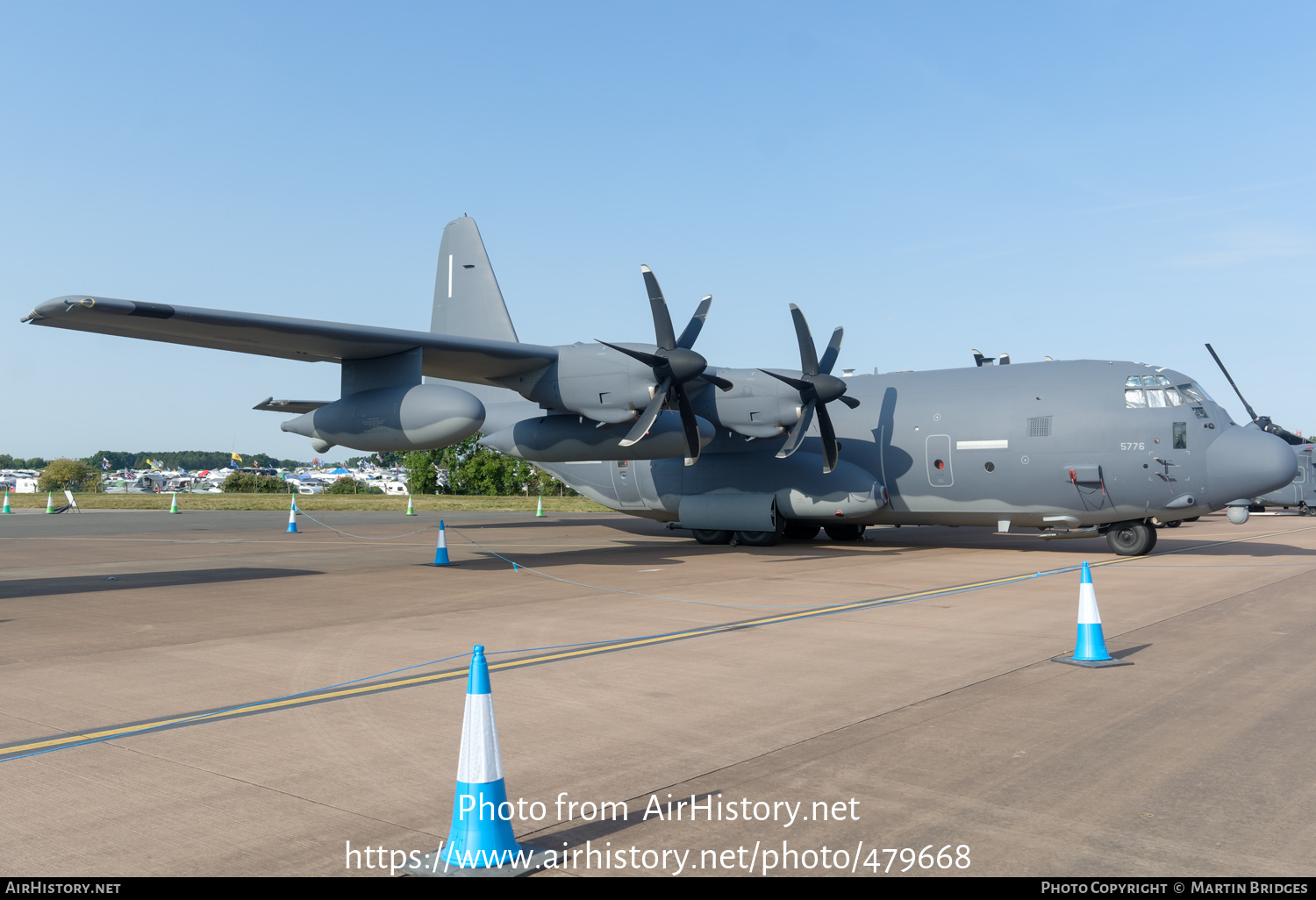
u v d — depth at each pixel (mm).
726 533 20781
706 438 16828
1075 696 6430
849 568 15578
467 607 11164
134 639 9086
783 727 5703
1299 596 11570
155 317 12367
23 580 14469
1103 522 17281
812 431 19531
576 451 17625
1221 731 5551
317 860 3773
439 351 15508
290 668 7617
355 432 15977
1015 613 10305
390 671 7484
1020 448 17375
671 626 9594
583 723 5836
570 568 15781
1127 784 4609
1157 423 16422
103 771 4934
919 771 4836
